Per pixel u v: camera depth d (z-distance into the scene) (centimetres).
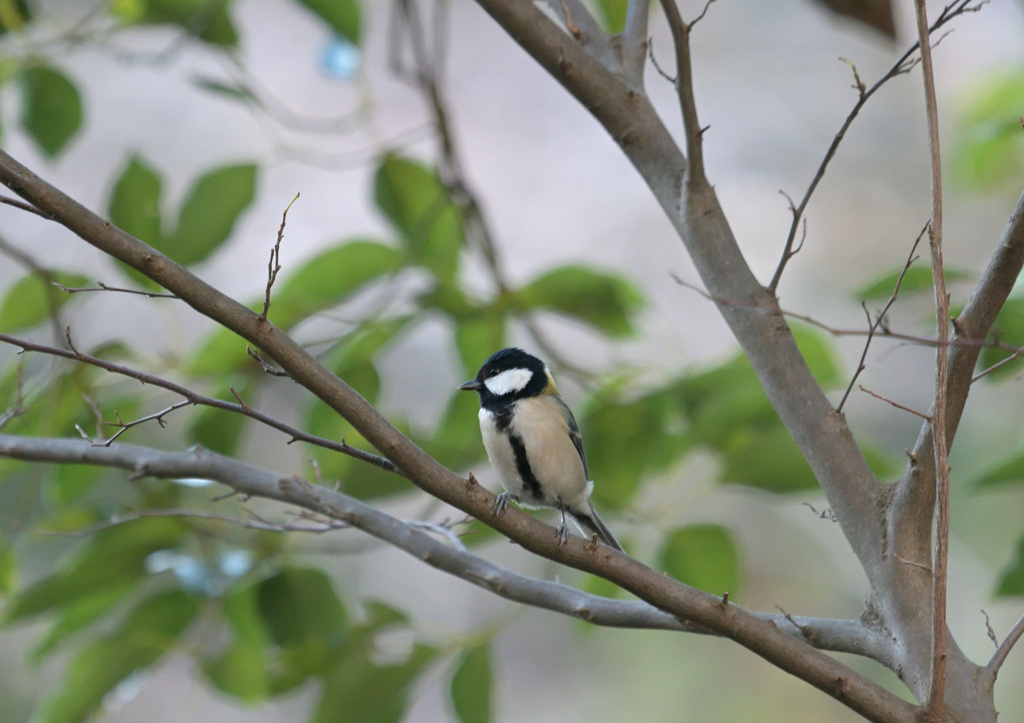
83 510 778
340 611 793
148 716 1867
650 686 1970
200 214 820
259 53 2172
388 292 841
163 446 1201
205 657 786
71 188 2034
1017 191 1141
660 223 2212
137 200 809
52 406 775
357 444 796
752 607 1938
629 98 596
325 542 840
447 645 777
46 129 909
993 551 1681
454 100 2280
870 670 1605
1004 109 1117
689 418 808
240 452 818
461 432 877
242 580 783
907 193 2203
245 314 456
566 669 2102
